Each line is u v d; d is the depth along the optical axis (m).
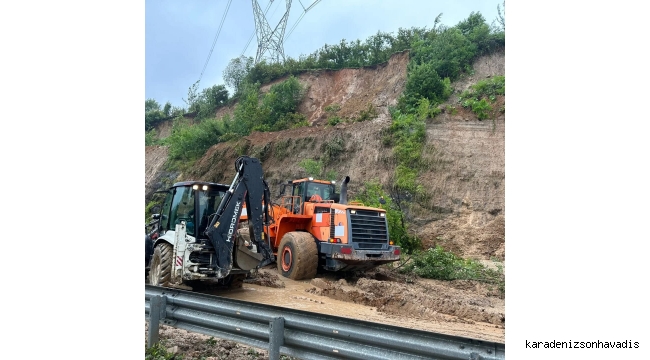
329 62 34.28
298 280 10.66
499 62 23.89
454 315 7.58
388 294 8.89
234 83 39.09
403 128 21.61
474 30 25.50
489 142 19.67
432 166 19.77
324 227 11.07
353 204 12.04
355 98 29.23
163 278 7.87
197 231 7.95
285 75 34.94
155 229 9.52
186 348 4.83
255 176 8.26
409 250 16.59
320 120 28.50
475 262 14.17
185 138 31.36
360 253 10.38
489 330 6.55
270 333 3.83
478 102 21.42
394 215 17.12
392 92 26.47
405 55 28.66
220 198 8.40
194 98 40.94
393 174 20.30
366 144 22.09
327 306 7.99
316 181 12.30
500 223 16.98
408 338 3.29
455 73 24.03
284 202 12.70
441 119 21.39
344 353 3.50
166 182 29.83
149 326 4.71
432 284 11.20
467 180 18.83
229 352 4.67
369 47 33.31
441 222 18.00
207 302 4.58
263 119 29.98
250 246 8.20
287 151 24.36
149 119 42.16
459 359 3.05
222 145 28.36
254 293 8.84
